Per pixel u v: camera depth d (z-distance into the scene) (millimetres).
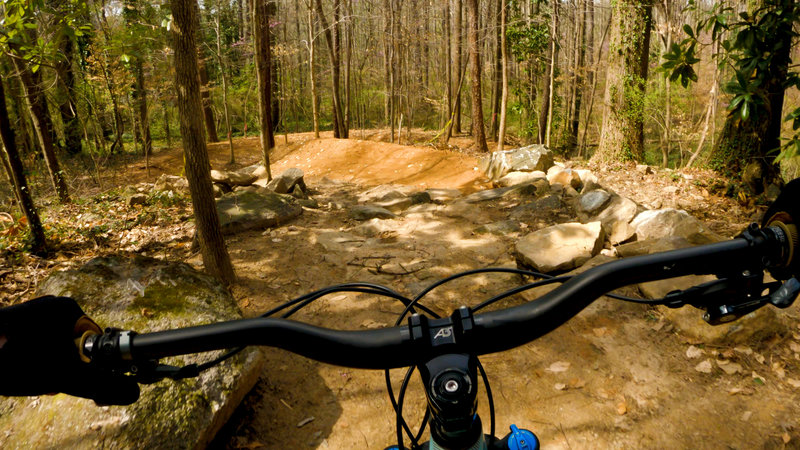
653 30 17562
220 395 3633
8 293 6027
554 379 4457
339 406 4270
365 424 4078
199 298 4418
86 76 15711
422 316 961
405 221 8406
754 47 5453
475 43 19875
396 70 22625
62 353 786
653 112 19844
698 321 4816
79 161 17578
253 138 22469
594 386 4344
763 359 4473
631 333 4926
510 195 9031
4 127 6789
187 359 3740
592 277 924
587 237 6320
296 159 16734
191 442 3350
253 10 11164
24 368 747
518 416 4090
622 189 9242
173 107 24188
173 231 8188
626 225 6645
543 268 5930
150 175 16703
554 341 4918
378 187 11367
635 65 11273
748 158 8781
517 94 25047
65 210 9633
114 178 15672
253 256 6969
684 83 5094
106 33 14391
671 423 3914
